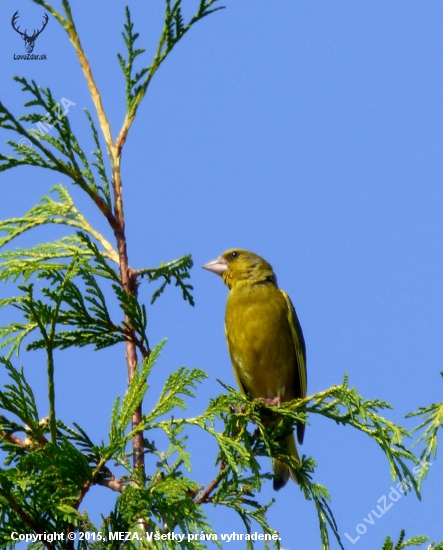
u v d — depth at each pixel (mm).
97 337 9633
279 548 9398
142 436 9031
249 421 9406
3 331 9789
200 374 7789
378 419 8875
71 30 10453
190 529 7395
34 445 8398
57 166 9812
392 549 8289
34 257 10820
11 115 9375
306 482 9273
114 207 10156
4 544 7676
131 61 10414
